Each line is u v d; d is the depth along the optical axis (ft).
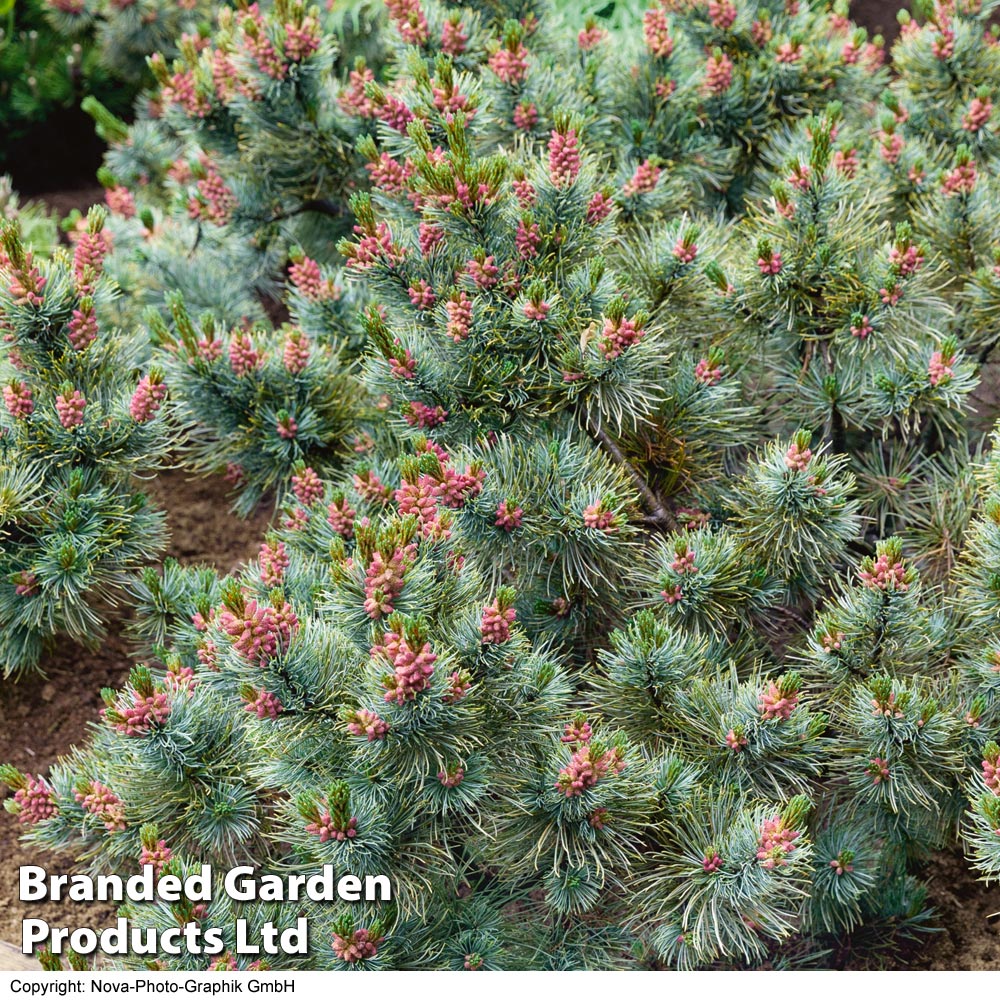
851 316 5.91
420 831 5.48
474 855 5.62
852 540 5.96
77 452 6.34
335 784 5.23
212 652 5.55
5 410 6.31
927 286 6.14
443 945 5.58
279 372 6.40
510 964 5.59
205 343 6.31
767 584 5.84
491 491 5.60
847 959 5.93
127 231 7.63
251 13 6.85
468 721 5.32
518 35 6.46
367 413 6.48
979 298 6.13
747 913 5.39
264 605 5.82
